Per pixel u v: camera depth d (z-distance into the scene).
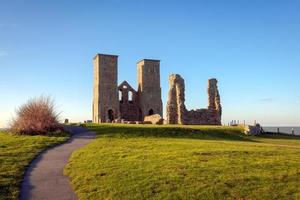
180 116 70.94
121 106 97.69
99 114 92.69
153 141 36.75
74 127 51.38
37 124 42.69
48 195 19.30
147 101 96.81
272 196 18.58
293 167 23.66
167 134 45.09
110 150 29.94
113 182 20.56
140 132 44.75
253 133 54.41
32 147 32.00
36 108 44.41
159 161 25.03
